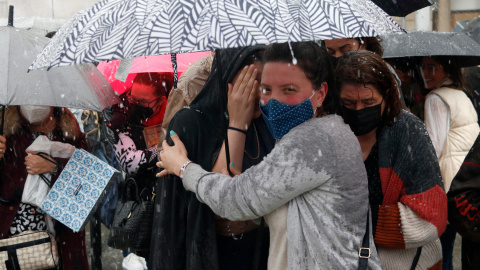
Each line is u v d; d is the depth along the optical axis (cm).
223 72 366
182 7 288
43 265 502
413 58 617
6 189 502
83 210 480
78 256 538
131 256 608
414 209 354
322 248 306
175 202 358
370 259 314
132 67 579
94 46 291
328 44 477
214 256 346
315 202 308
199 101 370
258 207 308
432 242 379
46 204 484
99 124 734
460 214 414
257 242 350
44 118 512
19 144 512
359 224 313
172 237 358
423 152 361
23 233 501
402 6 615
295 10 288
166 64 590
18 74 454
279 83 313
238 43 272
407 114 372
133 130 557
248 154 360
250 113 347
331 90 347
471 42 614
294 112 314
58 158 516
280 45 314
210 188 320
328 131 310
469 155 420
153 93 566
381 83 354
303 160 300
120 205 529
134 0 305
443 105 566
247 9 285
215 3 287
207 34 276
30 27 1116
